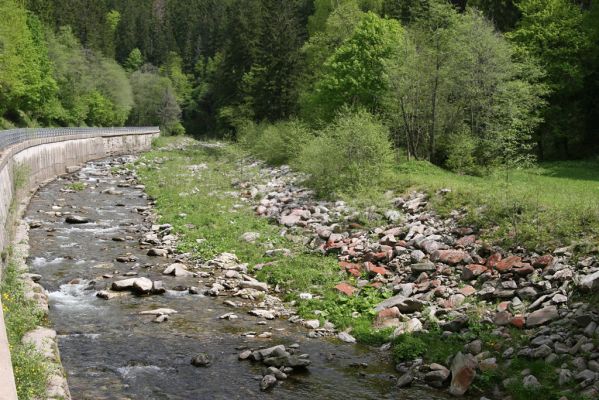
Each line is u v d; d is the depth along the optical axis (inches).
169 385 349.7
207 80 4505.4
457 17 1289.4
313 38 1930.4
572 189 807.7
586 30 1466.5
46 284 546.6
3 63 2127.2
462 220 665.0
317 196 966.4
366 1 2176.4
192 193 1107.9
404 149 1330.0
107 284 559.2
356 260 631.2
